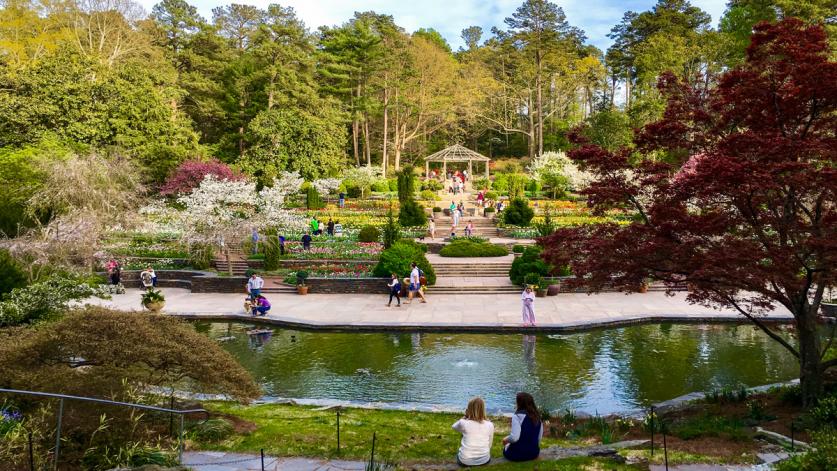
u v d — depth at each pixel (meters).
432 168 75.31
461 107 63.94
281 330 18.14
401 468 6.84
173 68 53.59
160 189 38.75
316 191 43.66
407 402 11.66
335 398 11.95
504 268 27.05
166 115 41.50
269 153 48.25
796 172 7.94
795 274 8.16
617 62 68.44
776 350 15.08
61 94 36.44
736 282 8.38
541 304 21.17
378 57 60.47
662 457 6.86
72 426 7.27
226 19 64.00
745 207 8.71
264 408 10.73
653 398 11.70
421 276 23.42
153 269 27.34
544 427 9.65
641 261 8.92
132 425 7.62
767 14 43.97
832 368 10.40
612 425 9.49
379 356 15.02
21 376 7.90
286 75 53.28
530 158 68.81
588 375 13.22
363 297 23.17
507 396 11.94
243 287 24.64
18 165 25.27
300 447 8.08
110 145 37.81
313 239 32.97
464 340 16.59
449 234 36.69
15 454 6.41
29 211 23.27
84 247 20.67
